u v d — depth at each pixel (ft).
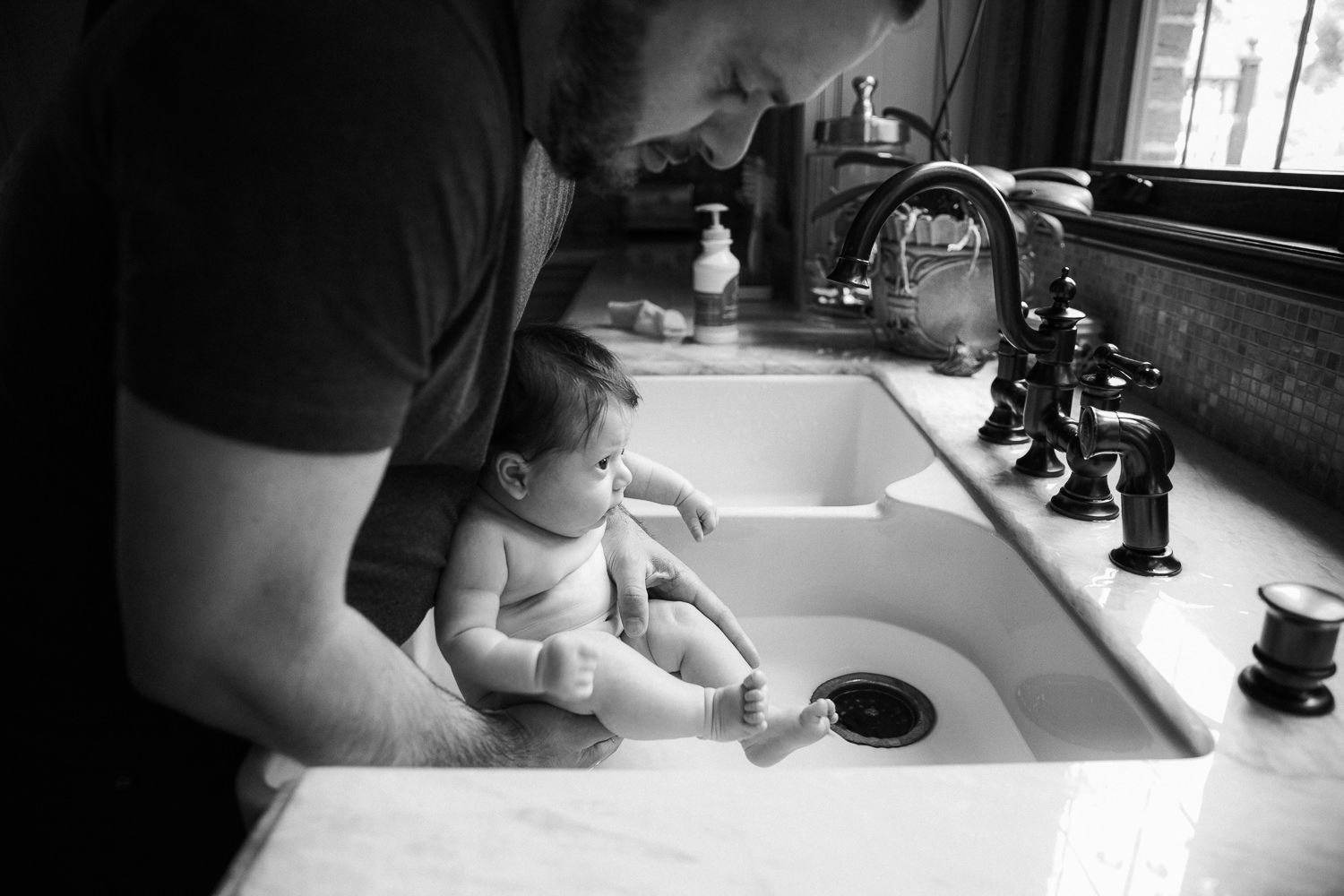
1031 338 3.17
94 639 1.93
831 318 6.01
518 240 1.96
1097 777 1.76
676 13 1.77
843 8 1.76
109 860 2.03
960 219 4.65
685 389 4.88
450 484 2.46
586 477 2.77
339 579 1.68
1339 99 3.43
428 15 1.59
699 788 1.70
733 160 2.17
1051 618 2.65
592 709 2.49
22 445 1.84
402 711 1.94
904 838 1.59
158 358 1.43
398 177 1.48
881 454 4.54
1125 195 4.56
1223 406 3.58
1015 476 3.34
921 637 3.52
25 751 1.93
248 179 1.42
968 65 6.10
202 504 1.48
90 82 1.64
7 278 1.79
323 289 1.45
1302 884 1.51
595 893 1.46
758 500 4.84
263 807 1.91
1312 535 2.80
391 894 1.46
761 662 3.44
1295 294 3.09
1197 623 2.32
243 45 1.46
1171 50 4.67
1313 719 1.95
